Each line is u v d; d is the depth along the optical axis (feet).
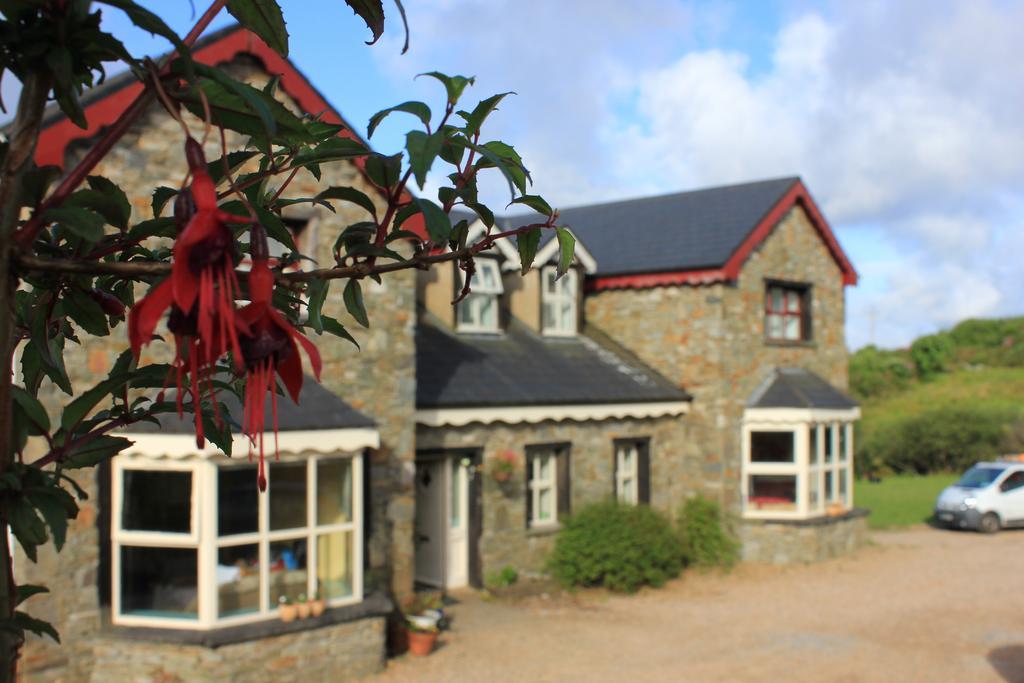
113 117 25.29
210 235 3.20
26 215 20.54
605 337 52.95
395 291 33.53
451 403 39.27
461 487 42.55
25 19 4.12
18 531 4.12
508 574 42.65
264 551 27.68
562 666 31.83
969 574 48.49
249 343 3.30
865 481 93.50
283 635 27.40
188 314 3.21
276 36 4.74
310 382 30.71
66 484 25.22
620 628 37.17
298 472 28.60
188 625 26.32
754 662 32.94
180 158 26.81
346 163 30.27
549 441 44.62
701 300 49.52
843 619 39.17
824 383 54.08
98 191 4.68
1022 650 34.63
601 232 57.11
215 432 5.12
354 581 29.94
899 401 129.18
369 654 29.76
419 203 3.91
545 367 46.21
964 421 98.02
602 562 42.86
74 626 25.53
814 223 55.67
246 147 5.06
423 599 34.99
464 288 4.94
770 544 49.96
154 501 26.63
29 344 5.52
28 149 4.13
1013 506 64.13
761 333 51.67
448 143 4.50
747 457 50.49
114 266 4.05
